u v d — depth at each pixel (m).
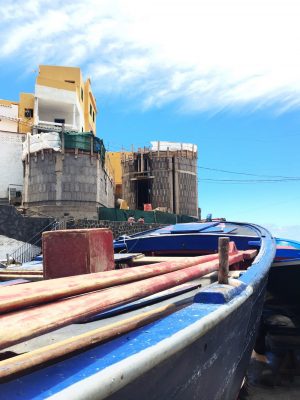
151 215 30.19
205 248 8.52
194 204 43.91
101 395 1.42
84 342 1.90
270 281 8.70
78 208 27.38
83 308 1.95
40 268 6.07
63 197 27.31
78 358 1.78
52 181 27.47
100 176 29.42
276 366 8.25
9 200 31.12
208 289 2.91
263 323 8.83
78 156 27.94
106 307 2.08
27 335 1.58
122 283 2.69
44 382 1.50
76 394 1.34
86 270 4.14
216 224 11.26
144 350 1.77
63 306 1.94
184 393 2.40
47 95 36.66
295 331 8.79
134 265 6.66
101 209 27.86
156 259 6.70
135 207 43.81
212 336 2.68
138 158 44.22
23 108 37.41
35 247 20.67
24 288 2.10
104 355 1.77
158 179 42.72
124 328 2.20
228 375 3.59
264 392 7.11
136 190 44.31
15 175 33.06
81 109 41.22
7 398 1.38
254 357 8.79
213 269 3.79
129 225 26.45
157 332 2.05
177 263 3.61
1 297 1.85
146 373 1.81
